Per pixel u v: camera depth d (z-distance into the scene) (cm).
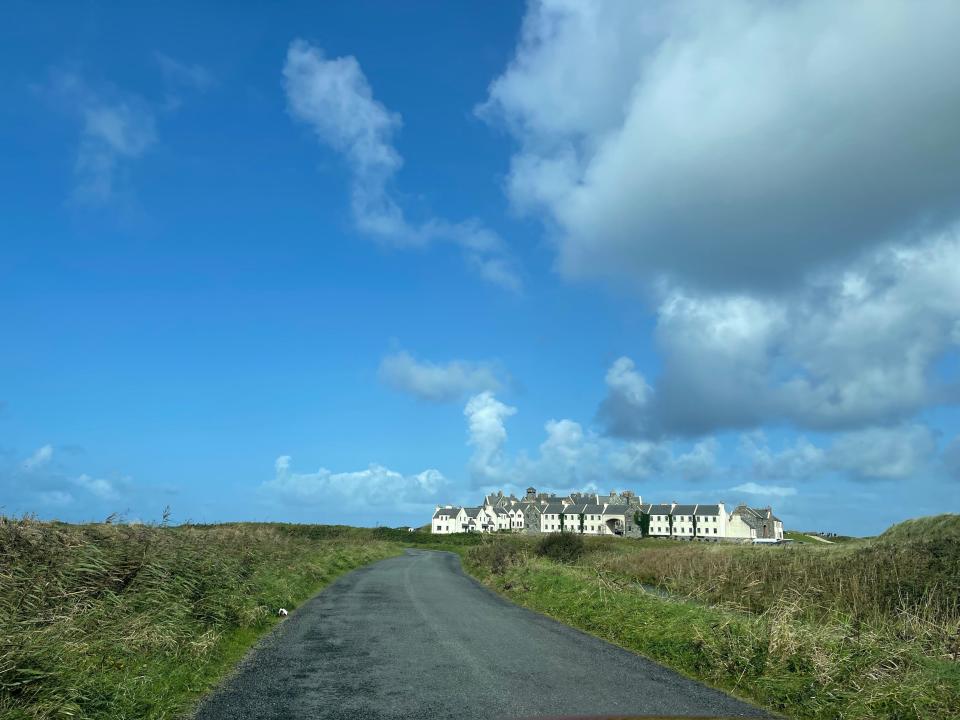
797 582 1571
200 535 1667
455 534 9769
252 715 707
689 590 1775
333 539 4284
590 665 995
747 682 890
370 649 1094
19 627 750
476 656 1043
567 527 13900
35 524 1082
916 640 977
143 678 772
